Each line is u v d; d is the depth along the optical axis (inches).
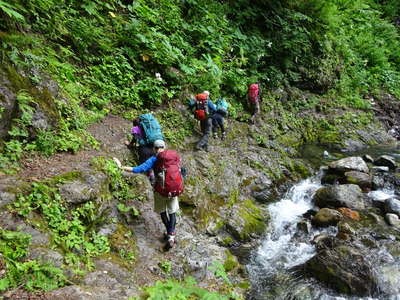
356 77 537.6
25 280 115.0
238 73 399.9
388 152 402.6
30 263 120.6
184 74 345.1
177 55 333.4
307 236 231.9
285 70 459.5
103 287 131.0
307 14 494.0
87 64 290.8
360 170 316.8
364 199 271.1
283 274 193.6
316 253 209.2
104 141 234.8
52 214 148.7
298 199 287.9
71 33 288.2
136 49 324.2
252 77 410.6
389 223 237.5
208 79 353.1
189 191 235.3
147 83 304.7
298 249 217.9
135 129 222.2
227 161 295.9
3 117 173.6
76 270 134.8
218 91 368.8
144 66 323.0
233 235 228.4
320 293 177.3
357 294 174.2
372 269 182.4
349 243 210.7
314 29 496.4
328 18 496.7
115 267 152.6
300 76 471.5
